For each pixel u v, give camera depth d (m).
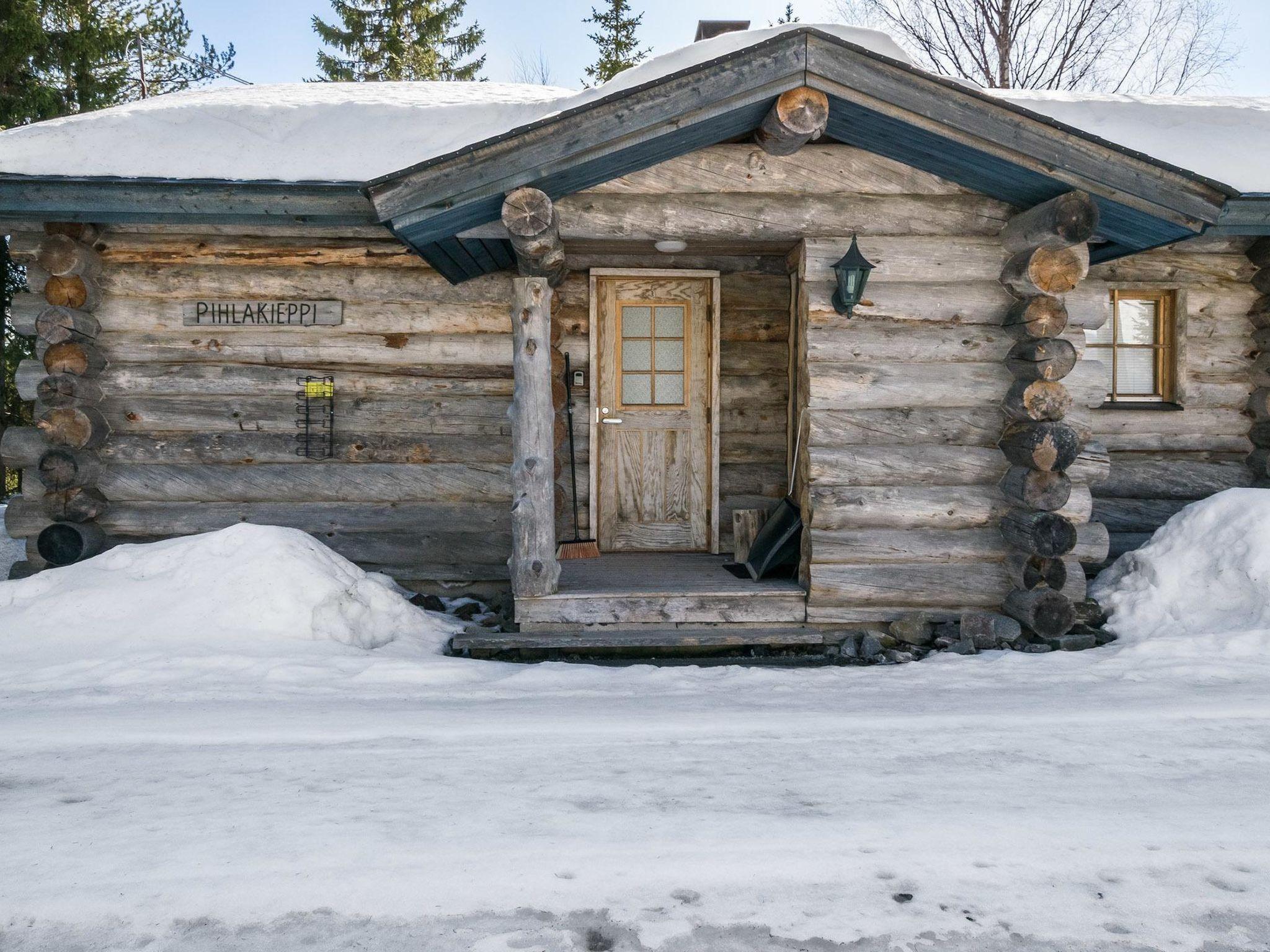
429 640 5.79
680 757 3.53
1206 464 7.45
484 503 6.89
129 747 3.60
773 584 6.09
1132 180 5.26
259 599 5.46
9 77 15.31
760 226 5.65
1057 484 5.47
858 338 5.76
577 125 5.03
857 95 5.07
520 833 2.78
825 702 4.37
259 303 6.75
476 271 6.66
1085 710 4.17
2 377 13.62
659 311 7.62
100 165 6.01
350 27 25.62
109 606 5.40
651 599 5.71
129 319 6.68
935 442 5.83
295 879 2.48
